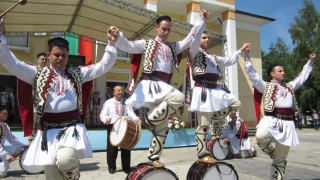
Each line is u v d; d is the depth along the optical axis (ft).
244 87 48.73
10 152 16.66
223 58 12.25
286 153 11.85
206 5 40.45
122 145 9.60
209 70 11.36
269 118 11.86
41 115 7.75
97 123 34.60
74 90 8.34
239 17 49.03
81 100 8.50
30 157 7.69
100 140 24.63
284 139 11.51
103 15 31.91
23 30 35.86
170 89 9.77
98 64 8.84
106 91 39.78
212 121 12.26
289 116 11.96
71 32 38.14
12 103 34.42
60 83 8.16
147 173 9.12
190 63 11.73
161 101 9.84
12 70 7.70
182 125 28.68
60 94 8.06
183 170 16.55
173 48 10.89
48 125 7.97
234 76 39.34
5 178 15.08
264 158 21.88
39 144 7.88
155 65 10.21
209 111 10.73
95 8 30.01
